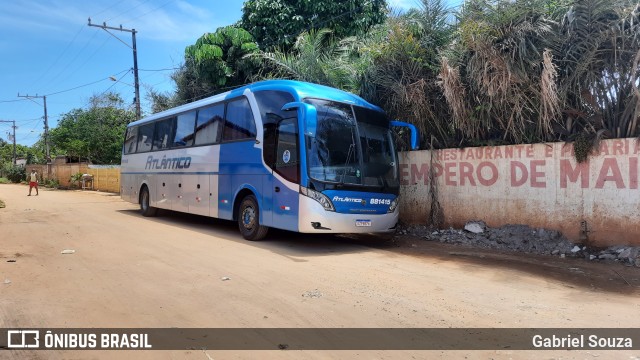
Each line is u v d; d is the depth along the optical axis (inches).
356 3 692.7
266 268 273.7
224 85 726.5
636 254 284.0
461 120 372.8
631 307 204.5
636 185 291.9
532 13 330.3
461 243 365.7
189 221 527.2
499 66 334.0
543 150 335.9
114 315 186.2
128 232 425.7
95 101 1547.7
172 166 511.5
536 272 269.1
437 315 191.0
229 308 196.2
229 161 408.5
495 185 363.6
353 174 340.5
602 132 310.7
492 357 149.7
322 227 322.0
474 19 356.2
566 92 323.0
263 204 362.3
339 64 501.7
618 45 308.0
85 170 1385.3
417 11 419.5
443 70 359.6
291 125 338.3
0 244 354.0
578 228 317.1
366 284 238.7
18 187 1609.3
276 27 691.4
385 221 356.2
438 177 404.5
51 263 283.6
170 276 251.6
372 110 370.9
